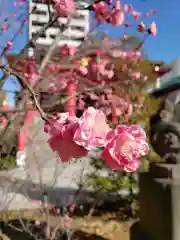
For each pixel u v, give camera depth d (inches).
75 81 146.0
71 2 85.7
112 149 40.5
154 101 202.5
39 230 170.4
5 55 100.3
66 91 142.2
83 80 150.1
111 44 162.4
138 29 133.6
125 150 40.6
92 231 194.1
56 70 135.0
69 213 209.0
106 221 215.9
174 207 124.3
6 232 172.1
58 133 41.1
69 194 251.8
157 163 135.1
